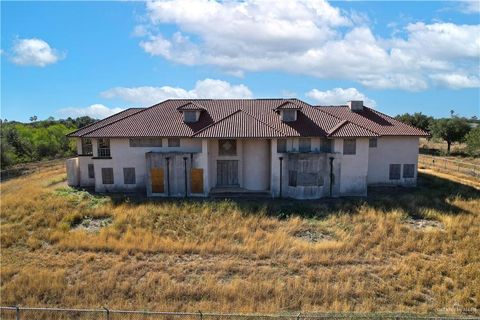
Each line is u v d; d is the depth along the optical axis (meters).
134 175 35.97
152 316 16.94
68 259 22.73
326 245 24.03
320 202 32.97
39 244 24.72
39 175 48.03
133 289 19.31
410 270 21.00
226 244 24.52
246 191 35.66
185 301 18.45
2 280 20.39
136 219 28.50
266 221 28.36
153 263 22.20
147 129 35.81
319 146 35.06
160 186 34.62
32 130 83.94
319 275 20.55
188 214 29.70
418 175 44.06
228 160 36.53
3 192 38.28
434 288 19.30
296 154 33.72
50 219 28.59
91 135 35.16
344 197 34.56
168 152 34.88
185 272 21.23
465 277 20.22
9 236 25.67
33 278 20.12
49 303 18.30
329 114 38.88
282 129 35.09
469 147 62.09
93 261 22.55
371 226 27.50
